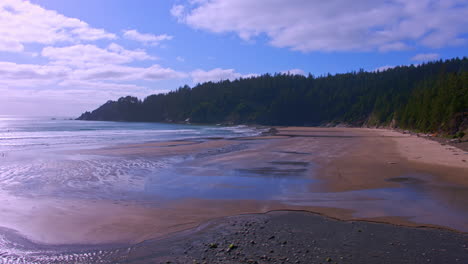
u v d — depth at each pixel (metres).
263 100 153.00
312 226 6.74
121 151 20.77
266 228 6.61
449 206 8.28
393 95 112.81
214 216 7.50
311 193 9.82
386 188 10.42
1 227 6.68
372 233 6.31
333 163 16.06
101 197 9.22
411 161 16.42
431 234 6.27
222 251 5.39
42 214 7.55
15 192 9.66
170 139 34.47
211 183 11.30
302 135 47.53
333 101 140.88
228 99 148.12
